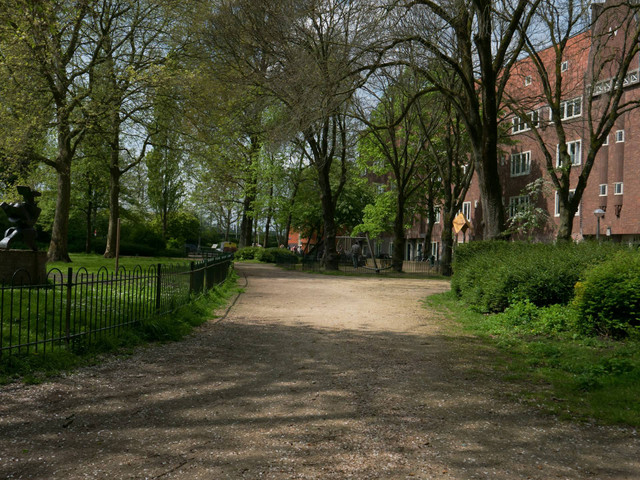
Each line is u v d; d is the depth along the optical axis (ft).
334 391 18.47
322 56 52.80
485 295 39.40
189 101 80.94
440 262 102.78
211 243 296.51
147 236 153.99
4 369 19.02
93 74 75.66
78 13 62.95
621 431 14.47
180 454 12.54
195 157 93.50
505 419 15.48
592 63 64.85
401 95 87.35
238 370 21.61
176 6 80.79
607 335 27.86
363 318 38.14
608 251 35.83
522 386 19.26
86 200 143.43
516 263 38.09
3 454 12.24
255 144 139.23
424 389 18.83
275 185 148.97
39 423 14.47
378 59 49.16
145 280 30.32
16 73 63.36
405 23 47.26
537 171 124.47
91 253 140.05
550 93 65.00
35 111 68.44
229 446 13.11
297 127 52.31
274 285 67.36
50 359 20.71
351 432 14.26
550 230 117.50
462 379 20.33
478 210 143.64
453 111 90.12
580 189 63.36
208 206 192.44
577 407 16.65
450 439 13.80
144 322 28.17
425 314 40.93
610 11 58.65
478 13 45.85
